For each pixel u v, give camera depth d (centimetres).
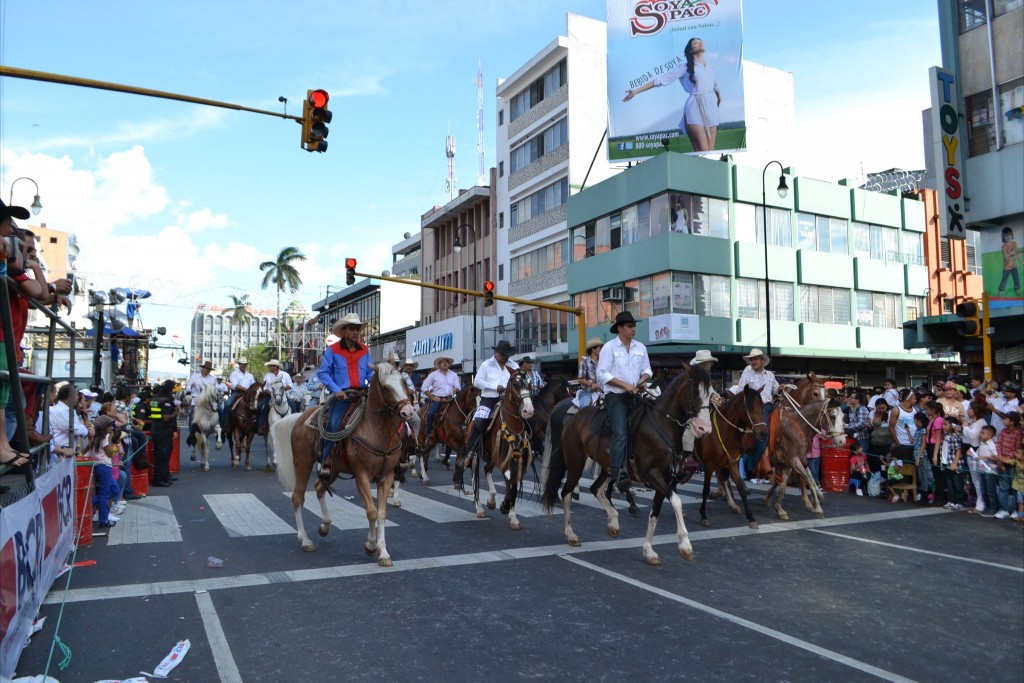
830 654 535
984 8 1956
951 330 2000
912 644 565
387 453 761
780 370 3125
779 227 3155
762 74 3647
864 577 761
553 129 3784
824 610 643
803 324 3128
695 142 3117
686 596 668
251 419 1653
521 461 966
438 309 5169
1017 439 1123
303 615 589
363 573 718
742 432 977
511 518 961
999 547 930
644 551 793
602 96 3688
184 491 1277
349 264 2088
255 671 478
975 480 1177
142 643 524
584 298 3381
